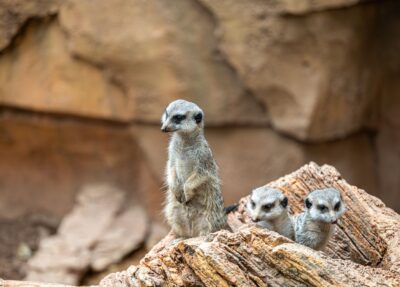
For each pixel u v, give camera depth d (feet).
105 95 47.98
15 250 48.06
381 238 25.89
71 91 48.21
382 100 51.01
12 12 46.55
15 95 48.67
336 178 28.07
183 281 22.35
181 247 22.61
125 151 50.52
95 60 46.85
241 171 48.16
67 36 47.09
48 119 49.83
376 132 51.31
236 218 28.91
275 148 47.80
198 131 27.20
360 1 44.11
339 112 47.09
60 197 51.75
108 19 45.96
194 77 46.50
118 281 23.63
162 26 45.62
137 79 46.85
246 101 47.16
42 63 48.01
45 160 51.62
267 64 45.24
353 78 47.19
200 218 27.53
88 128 49.83
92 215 49.67
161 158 48.62
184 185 27.27
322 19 44.55
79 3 45.96
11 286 23.95
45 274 45.32
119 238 48.14
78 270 45.78
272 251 21.30
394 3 50.21
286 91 45.78
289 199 27.76
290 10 43.75
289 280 21.12
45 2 46.42
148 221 50.03
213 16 45.60
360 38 47.11
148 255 24.47
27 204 52.13
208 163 27.40
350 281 20.59
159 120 47.44
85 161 51.34
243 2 44.39
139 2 45.52
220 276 21.48
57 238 47.98
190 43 46.01
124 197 50.90
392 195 51.52
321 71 45.42
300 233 24.16
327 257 21.35
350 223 26.35
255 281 21.26
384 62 50.34
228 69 46.55
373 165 51.57
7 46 47.26
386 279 21.21
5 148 51.39
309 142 47.21
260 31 44.65
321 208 23.45
